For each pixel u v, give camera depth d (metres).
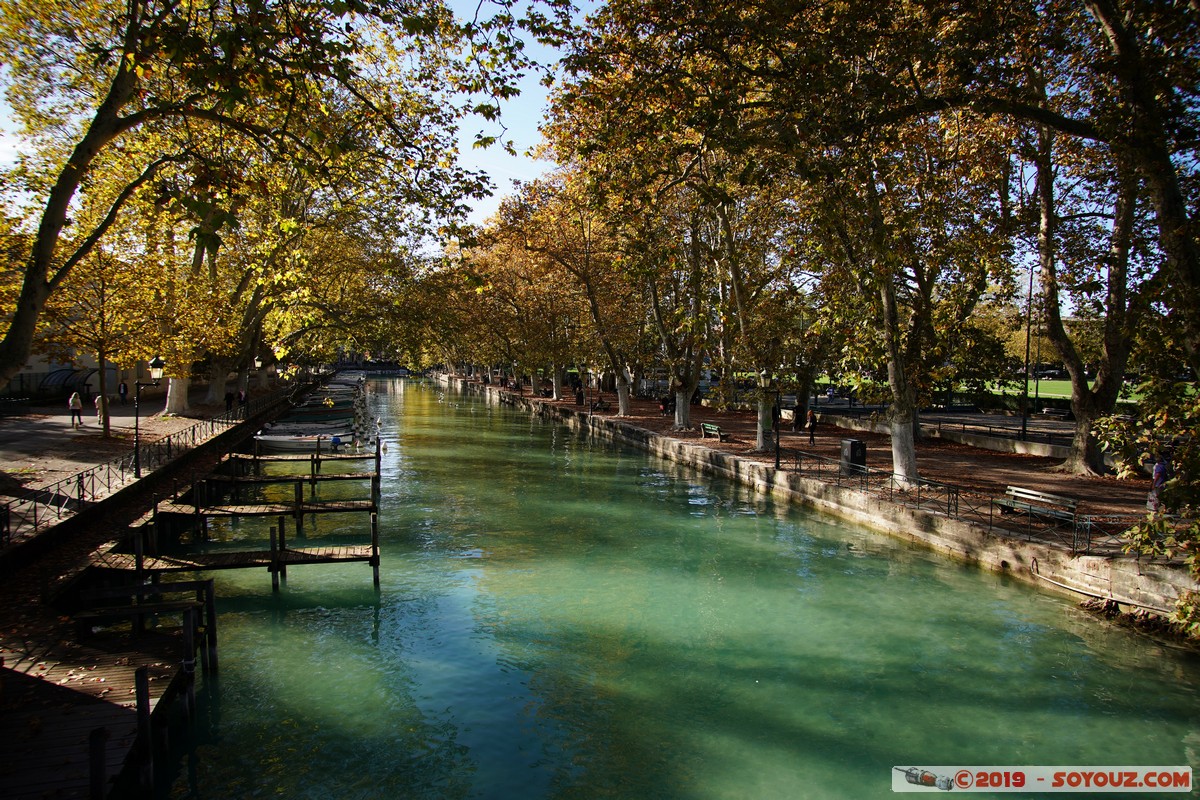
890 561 18.08
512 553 19.20
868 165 14.23
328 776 9.41
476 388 92.25
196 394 60.38
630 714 10.98
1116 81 14.96
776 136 13.70
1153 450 11.11
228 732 10.45
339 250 37.56
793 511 23.70
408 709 11.12
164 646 11.23
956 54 13.20
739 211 30.00
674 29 14.36
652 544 19.98
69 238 22.61
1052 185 22.27
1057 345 23.77
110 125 11.58
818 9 15.23
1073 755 9.84
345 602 15.64
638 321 49.00
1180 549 12.44
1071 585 14.92
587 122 18.28
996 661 12.55
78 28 15.07
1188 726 10.54
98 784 7.34
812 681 11.98
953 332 24.81
